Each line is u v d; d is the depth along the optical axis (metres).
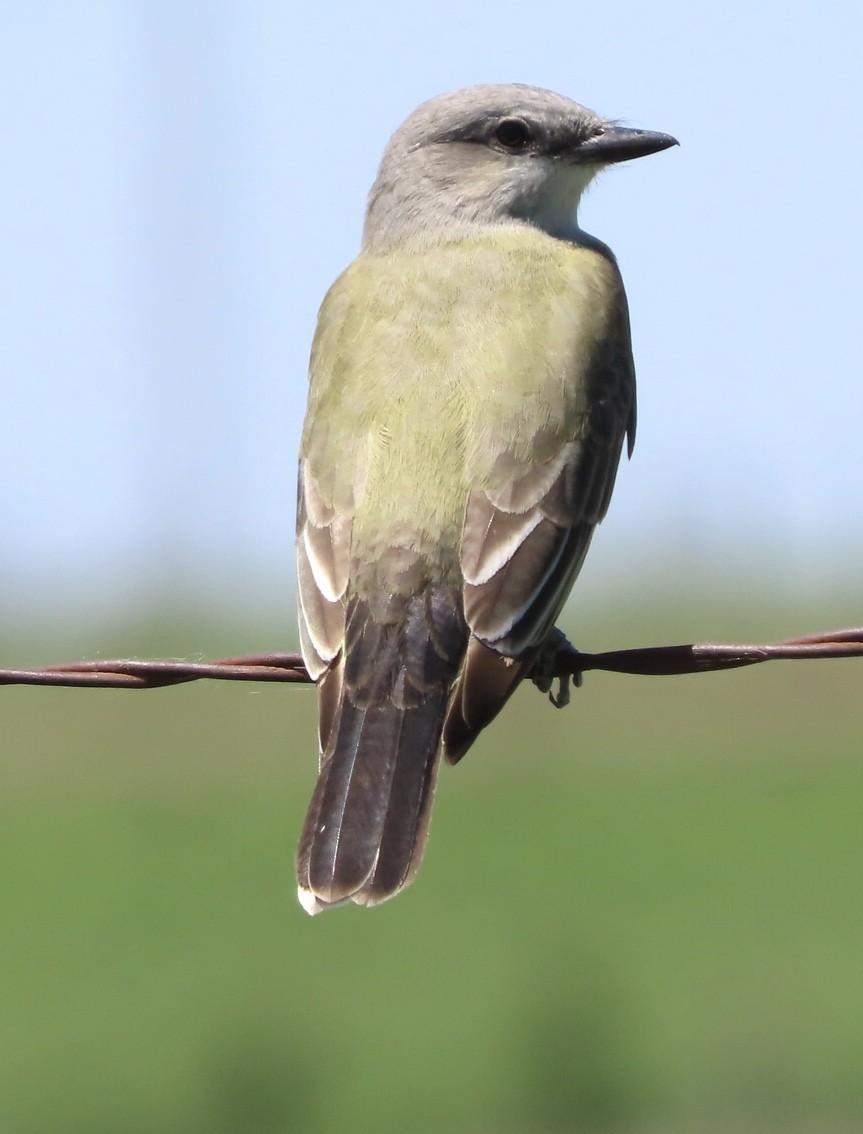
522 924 18.27
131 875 20.05
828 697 26.50
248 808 22.31
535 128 10.57
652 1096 14.89
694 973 16.81
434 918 18.70
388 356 9.37
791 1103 14.84
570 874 19.78
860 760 23.58
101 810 22.39
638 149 10.58
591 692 26.84
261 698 26.70
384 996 16.69
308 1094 14.86
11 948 18.23
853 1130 14.38
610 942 17.70
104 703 26.50
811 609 28.64
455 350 9.34
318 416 9.35
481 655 8.58
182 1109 14.63
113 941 18.27
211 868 20.06
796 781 22.88
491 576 8.73
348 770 8.40
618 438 9.62
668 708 26.12
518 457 9.01
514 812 22.09
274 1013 16.38
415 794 8.36
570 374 9.34
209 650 27.22
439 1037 15.82
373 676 8.58
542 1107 14.94
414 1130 14.65
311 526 9.00
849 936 17.56
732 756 24.09
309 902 8.12
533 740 25.11
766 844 20.42
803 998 16.22
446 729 8.40
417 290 9.70
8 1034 16.19
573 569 9.04
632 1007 15.98
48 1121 14.48
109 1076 15.30
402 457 8.98
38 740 25.64
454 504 8.85
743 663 8.52
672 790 22.69
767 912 18.38
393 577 8.72
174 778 23.62
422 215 10.61
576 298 9.74
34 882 19.88
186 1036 15.90
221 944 18.14
